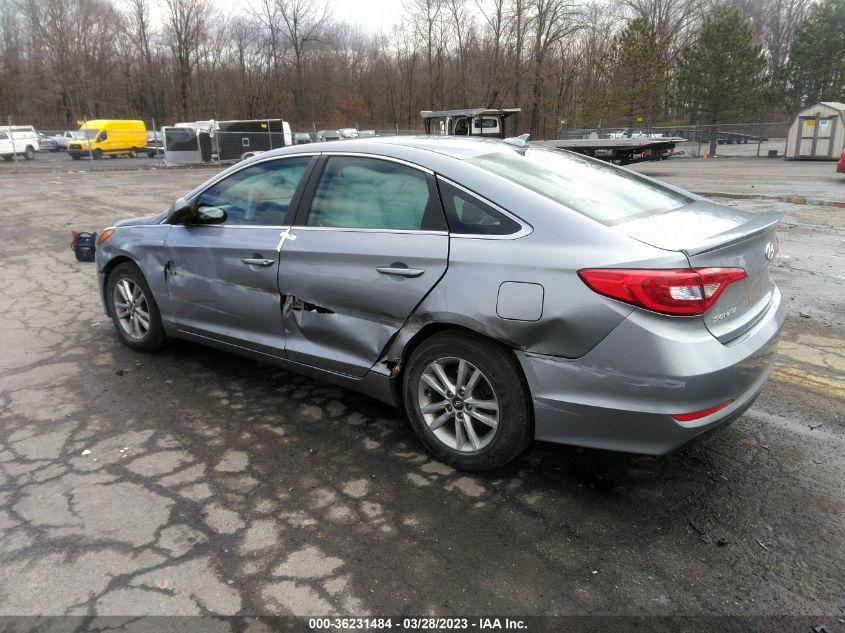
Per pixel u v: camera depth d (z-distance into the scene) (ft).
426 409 10.21
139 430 11.39
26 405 12.35
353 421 11.81
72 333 16.76
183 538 8.38
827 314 18.16
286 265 11.37
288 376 13.93
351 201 10.89
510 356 9.08
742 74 121.60
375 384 10.71
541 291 8.52
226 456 10.52
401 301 9.86
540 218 8.94
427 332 9.93
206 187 13.37
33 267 24.79
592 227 8.66
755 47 122.21
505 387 9.14
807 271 23.18
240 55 196.95
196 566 7.84
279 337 11.93
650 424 8.20
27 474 9.88
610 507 9.13
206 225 13.10
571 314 8.32
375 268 10.13
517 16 137.39
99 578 7.61
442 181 9.85
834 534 8.50
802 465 10.20
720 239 8.46
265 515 8.90
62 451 10.61
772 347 9.39
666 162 95.40
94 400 12.62
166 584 7.52
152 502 9.18
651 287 7.89
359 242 10.41
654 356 7.96
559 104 153.79
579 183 10.42
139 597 7.31
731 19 121.49
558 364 8.60
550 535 8.51
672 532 8.57
